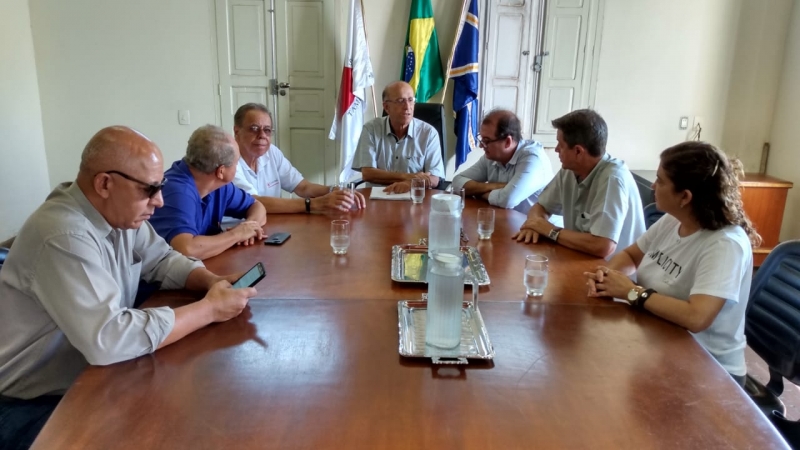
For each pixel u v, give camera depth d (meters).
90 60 4.35
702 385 1.13
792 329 1.62
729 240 1.47
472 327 1.36
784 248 1.74
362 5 4.23
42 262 1.23
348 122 4.28
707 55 4.40
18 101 4.14
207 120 4.48
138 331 1.19
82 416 0.99
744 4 4.30
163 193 1.89
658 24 4.35
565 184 2.32
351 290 1.57
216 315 1.34
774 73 4.37
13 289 1.31
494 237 2.14
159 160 1.36
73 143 4.50
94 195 1.34
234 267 1.74
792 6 4.22
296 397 1.05
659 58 4.41
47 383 1.38
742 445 0.95
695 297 1.43
